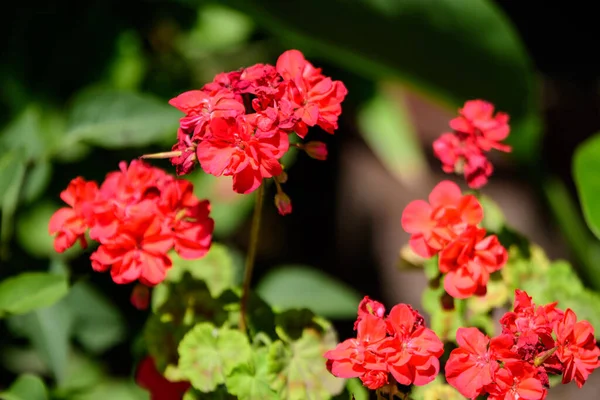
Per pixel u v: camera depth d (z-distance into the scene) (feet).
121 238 2.91
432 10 3.71
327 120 2.88
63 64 4.12
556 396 4.59
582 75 6.10
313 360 3.08
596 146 3.61
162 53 4.57
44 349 3.49
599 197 3.51
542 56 6.20
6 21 4.09
